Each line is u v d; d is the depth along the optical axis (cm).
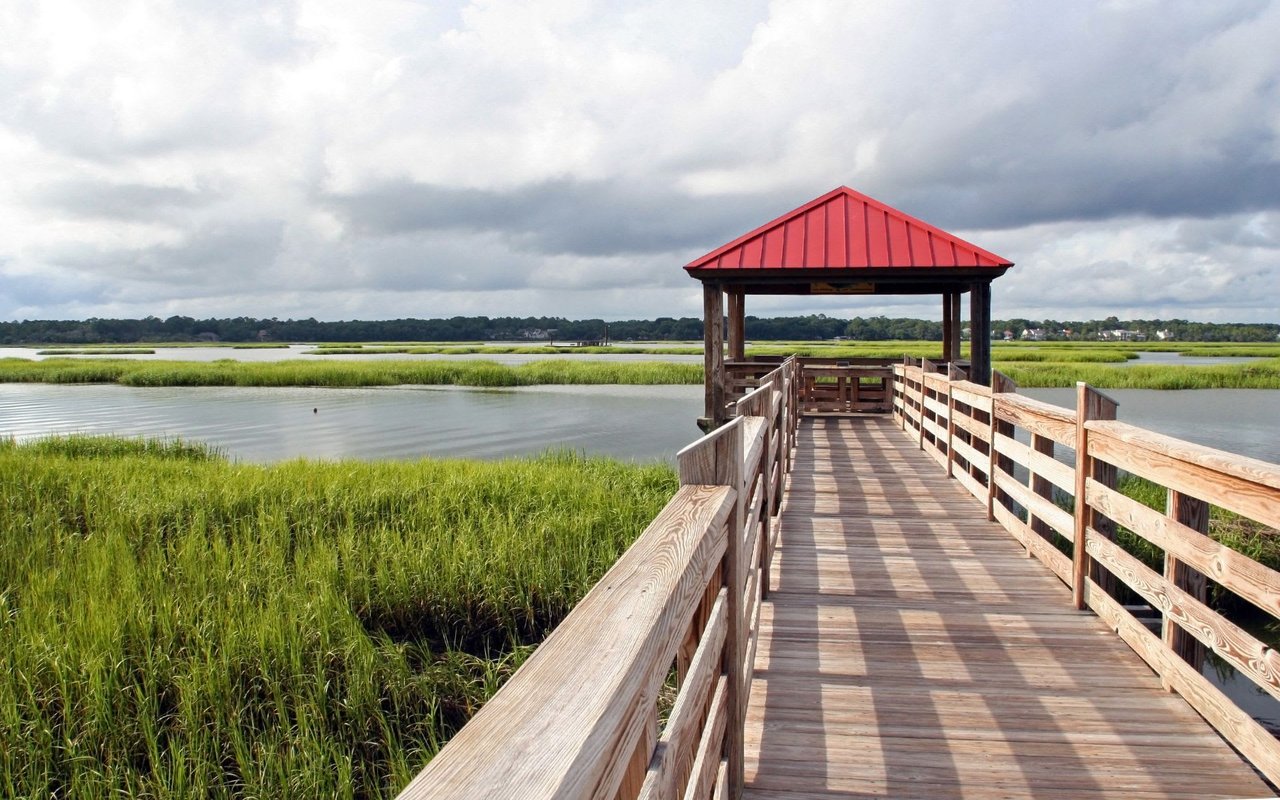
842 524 684
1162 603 364
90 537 828
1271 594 261
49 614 588
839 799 285
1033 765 306
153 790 430
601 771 91
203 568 708
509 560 736
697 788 189
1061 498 1102
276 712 500
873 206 1380
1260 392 3022
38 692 508
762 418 471
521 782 75
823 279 1302
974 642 427
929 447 1044
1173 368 3806
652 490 1054
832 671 394
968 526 674
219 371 4175
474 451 1697
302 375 3878
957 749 319
